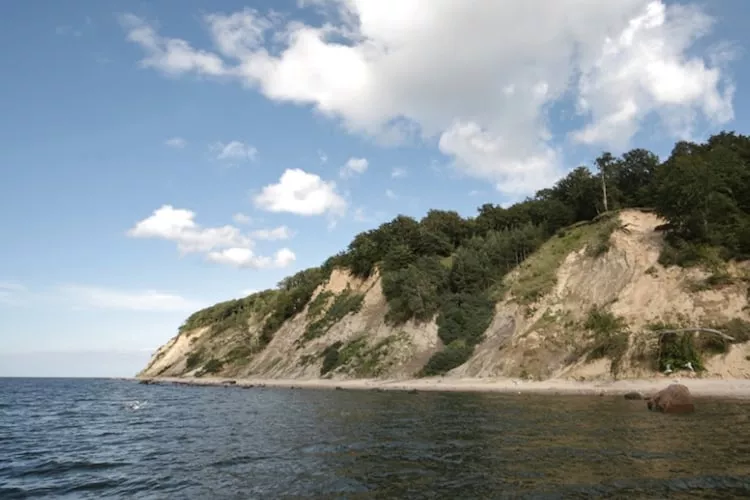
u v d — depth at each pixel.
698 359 40.19
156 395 68.19
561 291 59.19
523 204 95.94
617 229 60.16
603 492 11.52
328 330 85.75
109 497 13.62
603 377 43.47
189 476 15.59
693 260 48.88
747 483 11.92
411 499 11.76
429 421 26.19
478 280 72.94
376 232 97.12
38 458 20.39
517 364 52.09
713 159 60.72
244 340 119.75
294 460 17.17
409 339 69.69
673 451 15.84
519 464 14.74
